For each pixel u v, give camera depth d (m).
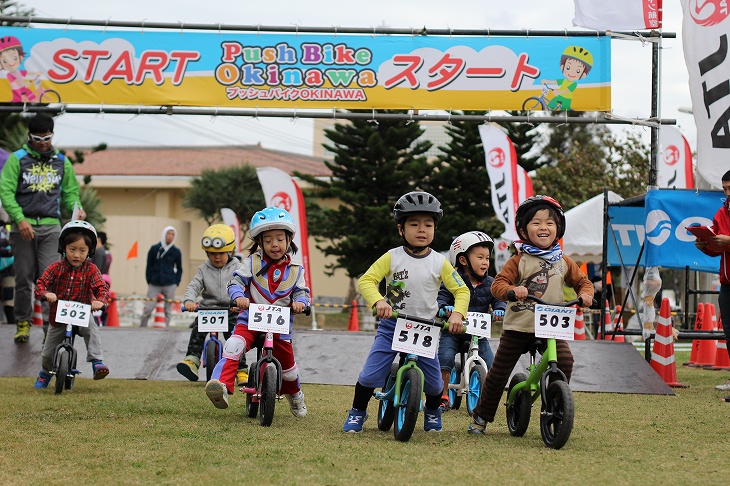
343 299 58.25
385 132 41.41
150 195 62.50
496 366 7.68
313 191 43.81
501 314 9.68
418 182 42.97
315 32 14.55
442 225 41.16
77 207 12.80
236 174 55.22
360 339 13.02
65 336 10.66
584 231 25.06
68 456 6.40
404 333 7.31
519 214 7.64
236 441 7.15
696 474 5.95
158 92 14.56
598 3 14.02
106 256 21.67
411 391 7.14
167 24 14.50
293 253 8.76
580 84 14.40
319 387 11.48
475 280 9.98
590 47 14.37
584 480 5.69
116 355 12.84
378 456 6.51
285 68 14.55
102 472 5.84
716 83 11.87
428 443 7.21
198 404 9.55
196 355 11.45
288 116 14.58
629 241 16.14
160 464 6.13
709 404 10.26
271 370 8.05
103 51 14.56
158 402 9.66
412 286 7.56
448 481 5.61
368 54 14.55
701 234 10.40
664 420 8.82
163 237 21.94
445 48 14.52
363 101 14.56
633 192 43.97
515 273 7.57
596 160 46.69
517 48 14.47
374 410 9.41
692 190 12.58
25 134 34.84
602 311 13.77
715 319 20.39
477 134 41.59
